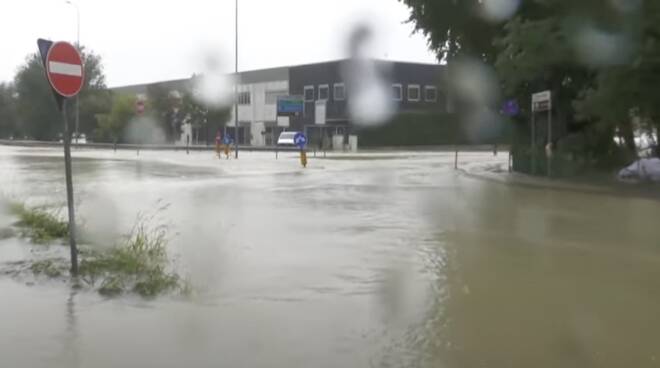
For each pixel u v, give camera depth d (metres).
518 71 21.23
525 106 28.80
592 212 15.27
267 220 13.52
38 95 80.19
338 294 7.66
